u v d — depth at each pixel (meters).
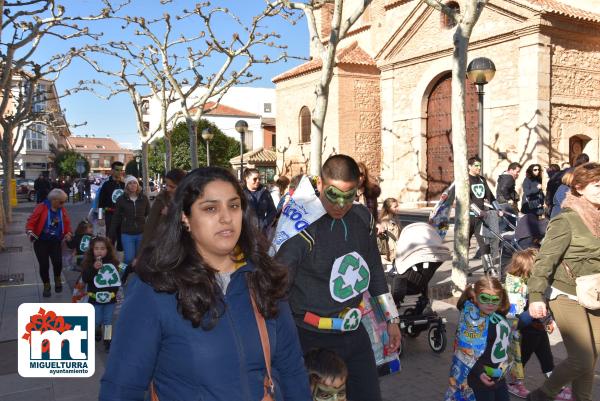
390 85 22.02
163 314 1.69
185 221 1.82
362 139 24.62
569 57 16.91
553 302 3.49
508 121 17.14
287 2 8.83
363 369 3.04
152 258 1.76
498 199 11.23
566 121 16.92
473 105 18.42
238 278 1.89
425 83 20.44
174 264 1.74
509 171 11.24
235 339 1.75
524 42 16.47
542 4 16.33
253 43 14.34
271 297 1.90
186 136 45.84
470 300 3.59
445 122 20.17
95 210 9.71
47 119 26.72
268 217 8.23
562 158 16.77
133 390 1.66
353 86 24.39
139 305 1.70
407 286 5.31
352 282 2.96
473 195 8.71
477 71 9.06
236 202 1.85
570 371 3.43
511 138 17.05
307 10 8.60
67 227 8.21
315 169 8.27
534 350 4.44
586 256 3.32
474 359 3.53
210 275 1.76
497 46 17.44
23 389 4.57
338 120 24.12
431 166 20.75
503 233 9.36
